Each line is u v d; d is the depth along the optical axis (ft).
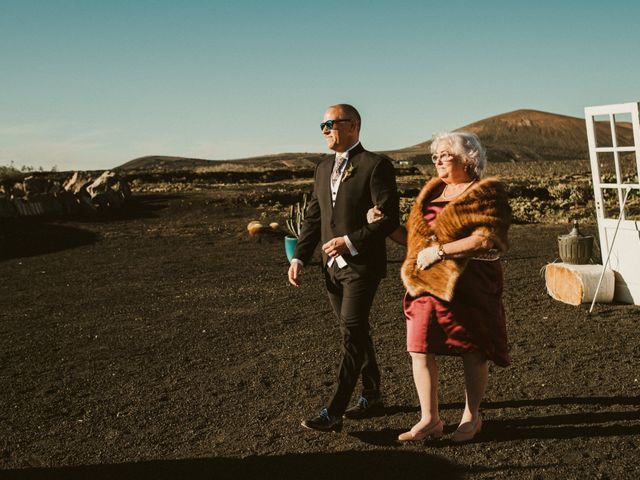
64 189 86.94
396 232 14.32
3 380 19.71
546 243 48.83
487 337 12.87
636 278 25.50
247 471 12.59
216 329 25.20
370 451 13.15
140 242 57.62
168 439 14.56
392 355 20.36
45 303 32.42
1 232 62.95
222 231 63.10
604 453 12.55
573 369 17.88
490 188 12.47
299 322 25.76
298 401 16.57
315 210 14.98
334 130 13.88
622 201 26.07
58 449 14.30
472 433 13.37
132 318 28.02
